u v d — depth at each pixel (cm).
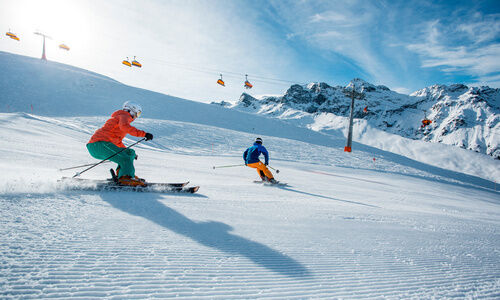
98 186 311
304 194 577
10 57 4966
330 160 2573
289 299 131
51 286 114
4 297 103
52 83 4412
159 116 4319
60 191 269
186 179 641
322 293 141
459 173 4012
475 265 221
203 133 3061
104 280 125
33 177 328
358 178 1572
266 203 377
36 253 139
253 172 1096
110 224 197
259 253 183
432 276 184
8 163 487
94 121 2839
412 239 276
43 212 198
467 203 1071
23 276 118
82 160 705
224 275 146
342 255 202
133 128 354
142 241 175
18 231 160
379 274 176
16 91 3878
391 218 379
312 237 236
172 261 154
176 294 122
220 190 468
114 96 4594
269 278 150
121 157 350
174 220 230
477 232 367
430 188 1619
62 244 154
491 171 6494
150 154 1491
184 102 5431
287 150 2834
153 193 340
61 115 3384
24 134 1127
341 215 351
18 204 206
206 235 204
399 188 1283
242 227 238
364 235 266
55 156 696
